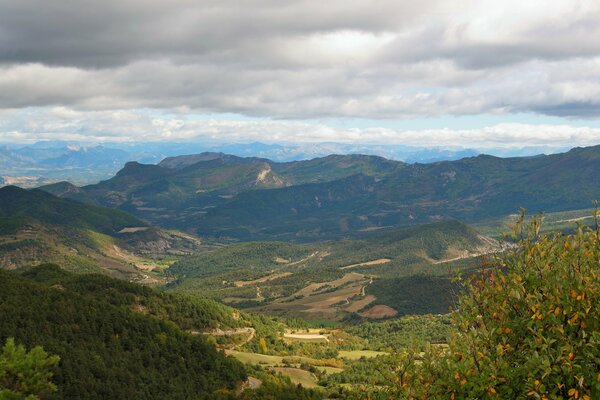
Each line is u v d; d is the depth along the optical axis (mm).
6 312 106625
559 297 17188
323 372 152125
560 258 18703
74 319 117562
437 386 17219
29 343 97000
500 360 16312
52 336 106250
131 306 165750
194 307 186750
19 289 122312
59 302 121438
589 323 16328
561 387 15805
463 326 18250
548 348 15867
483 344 17406
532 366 15688
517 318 17516
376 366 19719
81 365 97812
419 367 18484
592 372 15508
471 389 16844
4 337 95812
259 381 132750
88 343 110188
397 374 18453
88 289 165625
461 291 19672
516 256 19484
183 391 110688
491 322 17984
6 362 52781
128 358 112750
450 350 18078
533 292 18219
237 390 123562
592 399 15031
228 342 180375
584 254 18328
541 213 19891
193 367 123000
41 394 79875
